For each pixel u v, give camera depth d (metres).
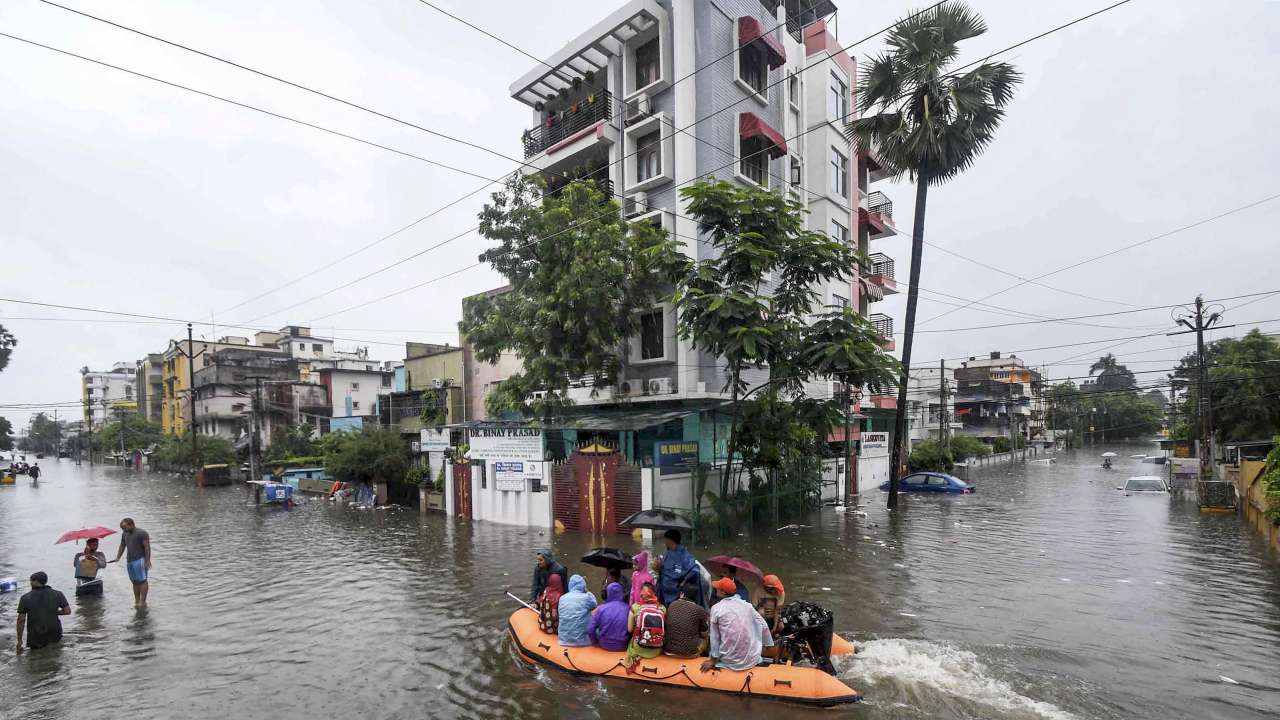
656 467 15.98
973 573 11.52
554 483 17.55
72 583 12.65
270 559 14.29
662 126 19.23
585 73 21.91
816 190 24.28
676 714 5.85
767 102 21.34
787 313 16.36
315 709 6.36
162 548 15.95
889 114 20.20
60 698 6.79
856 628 8.35
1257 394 29.50
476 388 28.55
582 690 6.51
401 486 23.56
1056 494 26.17
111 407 84.25
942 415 39.03
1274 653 7.27
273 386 42.22
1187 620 8.58
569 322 16.19
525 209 16.86
